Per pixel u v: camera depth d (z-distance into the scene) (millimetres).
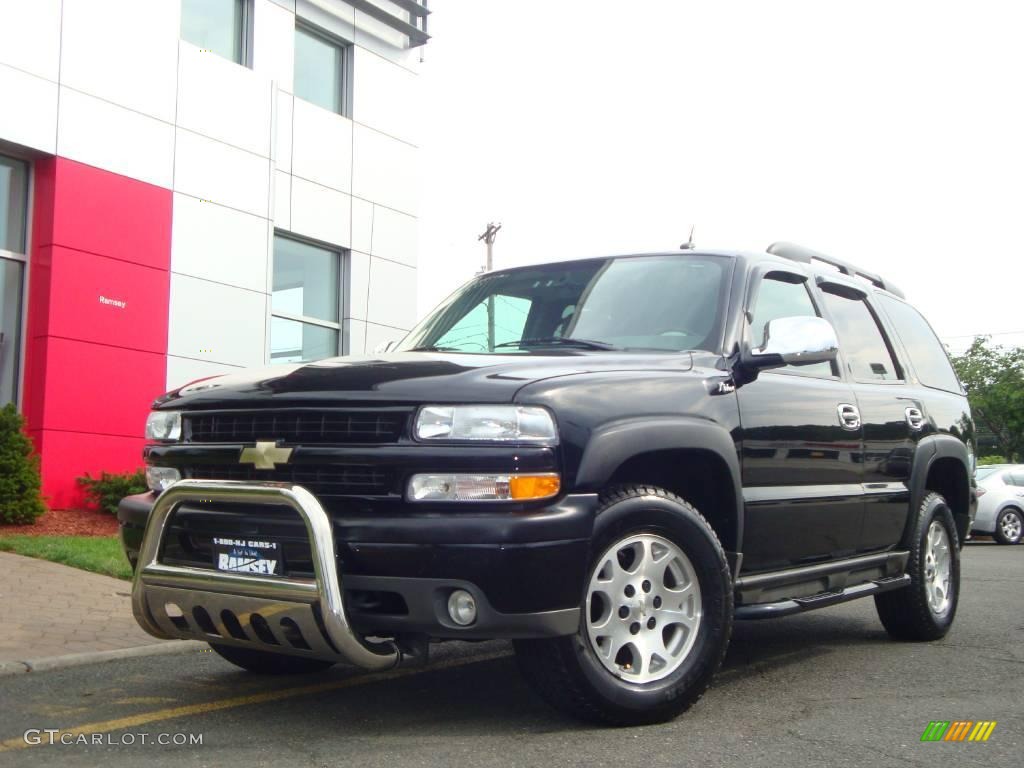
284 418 3818
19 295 11938
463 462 3492
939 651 5781
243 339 13953
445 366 3801
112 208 12398
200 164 13461
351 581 3527
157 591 3908
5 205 11812
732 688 4727
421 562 3443
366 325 16234
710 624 4027
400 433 3600
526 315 5031
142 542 3988
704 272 4844
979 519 16844
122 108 12547
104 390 12203
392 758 3480
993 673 5121
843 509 5027
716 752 3584
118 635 5883
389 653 3568
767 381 4641
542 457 3527
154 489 4352
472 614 3473
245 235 14031
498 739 3723
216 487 3725
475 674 5020
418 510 3520
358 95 16250
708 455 4145
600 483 3650
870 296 6078
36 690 4637
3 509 10219
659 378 4074
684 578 4016
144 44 12828
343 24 16062
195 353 13320
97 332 12164
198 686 4727
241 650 4836
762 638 6238
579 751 3570
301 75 15703
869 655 5645
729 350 4484
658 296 4801
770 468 4516
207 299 13500
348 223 15969
